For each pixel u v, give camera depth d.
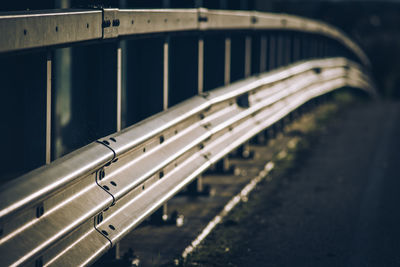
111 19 4.47
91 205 3.90
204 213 6.89
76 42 3.97
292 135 13.02
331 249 5.76
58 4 7.73
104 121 4.96
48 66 3.83
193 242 5.85
